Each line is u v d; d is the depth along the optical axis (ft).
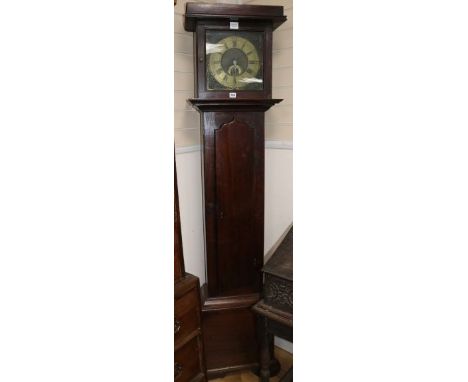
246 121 5.03
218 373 5.51
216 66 4.82
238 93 4.86
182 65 5.79
